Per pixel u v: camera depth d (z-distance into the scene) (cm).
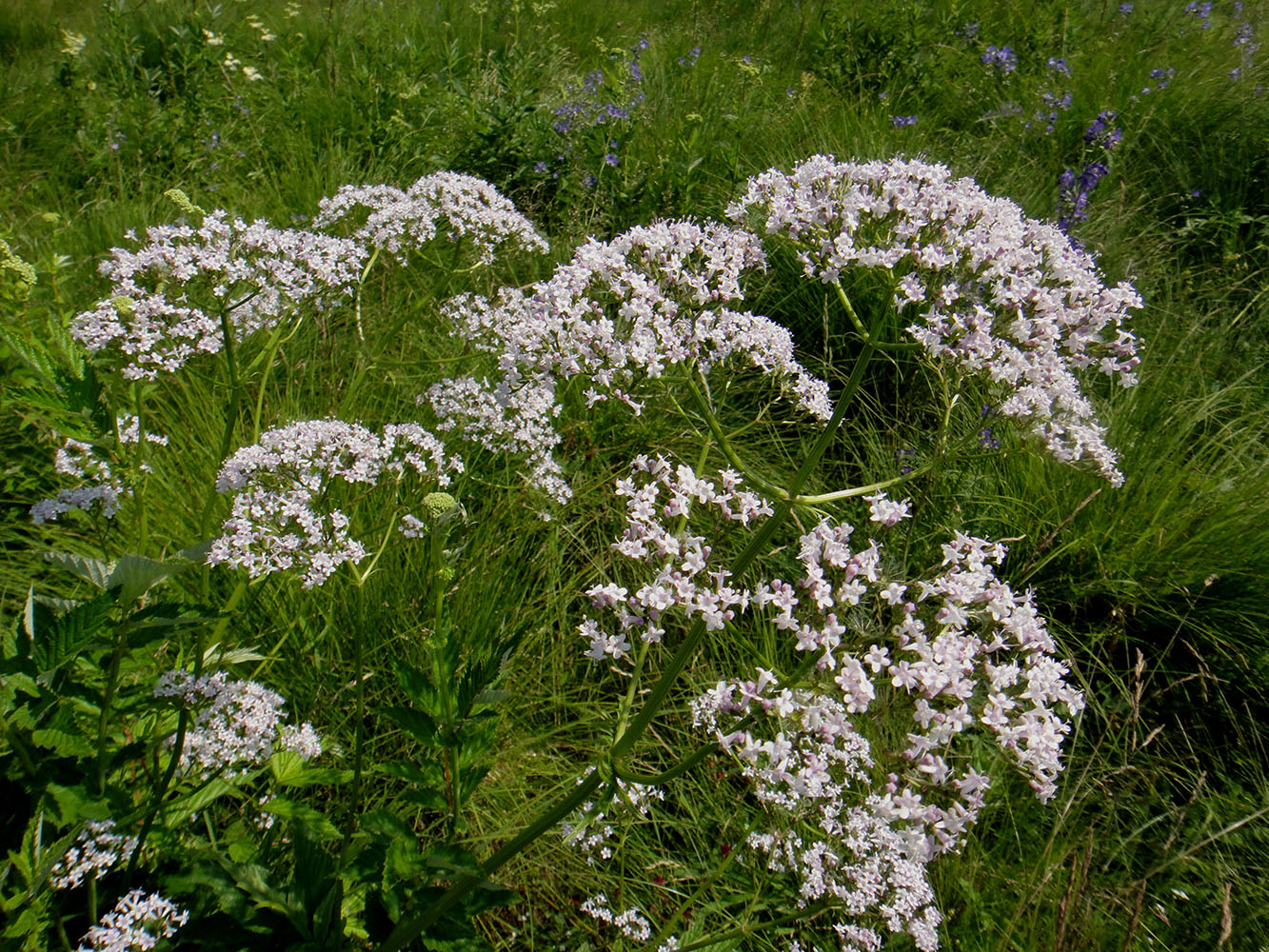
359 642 221
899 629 196
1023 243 265
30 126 688
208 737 223
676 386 268
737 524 381
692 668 348
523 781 302
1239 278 568
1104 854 314
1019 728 192
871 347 234
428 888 201
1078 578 398
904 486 414
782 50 978
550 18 1027
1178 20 1014
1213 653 375
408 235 396
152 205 566
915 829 194
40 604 200
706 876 293
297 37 873
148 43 850
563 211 597
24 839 198
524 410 316
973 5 1008
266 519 230
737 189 579
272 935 199
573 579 361
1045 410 256
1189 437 461
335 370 432
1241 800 335
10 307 278
